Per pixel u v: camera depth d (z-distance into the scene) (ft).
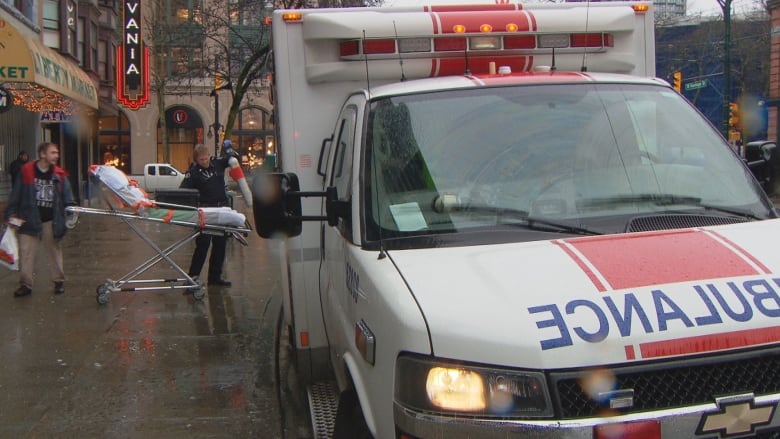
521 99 12.11
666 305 8.02
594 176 11.18
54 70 52.65
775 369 8.00
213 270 30.55
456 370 7.80
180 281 28.55
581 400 7.61
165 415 16.47
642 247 9.26
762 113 111.24
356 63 14.48
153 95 149.89
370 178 11.19
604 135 11.69
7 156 58.90
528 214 10.57
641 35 15.40
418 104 12.01
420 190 10.98
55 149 27.91
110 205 26.99
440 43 14.26
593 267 8.72
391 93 12.26
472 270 9.00
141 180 120.47
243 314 25.64
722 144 12.36
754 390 7.92
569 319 7.86
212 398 17.54
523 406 7.61
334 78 14.80
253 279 32.24
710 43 129.39
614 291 8.21
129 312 25.75
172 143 152.97
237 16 71.87
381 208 10.84
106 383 18.52
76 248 41.29
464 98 12.11
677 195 11.12
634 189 11.07
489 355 7.73
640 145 11.77
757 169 14.28
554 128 11.70
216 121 94.02
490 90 12.25
